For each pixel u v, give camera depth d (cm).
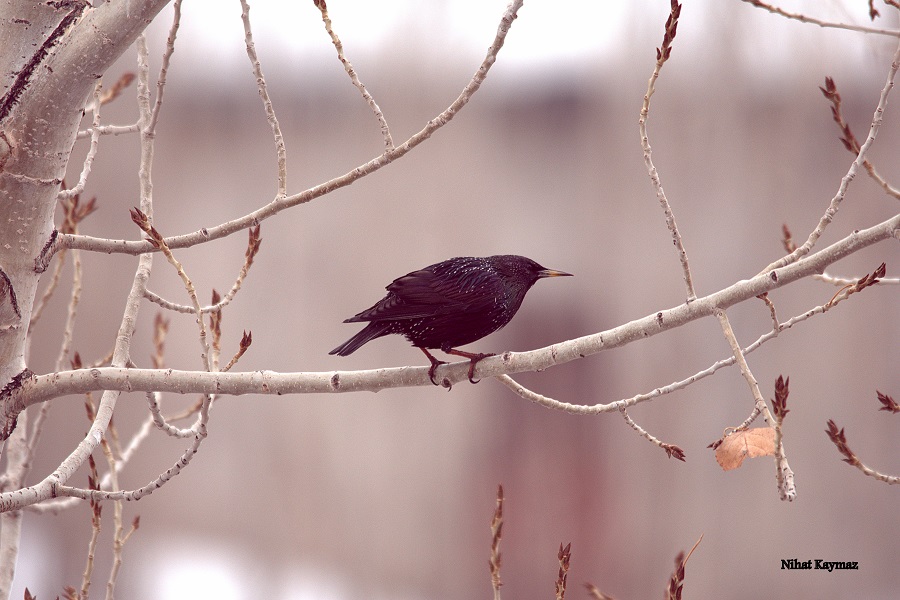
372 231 1625
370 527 1633
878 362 1470
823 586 1483
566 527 1568
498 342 1572
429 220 1605
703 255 1512
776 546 1502
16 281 476
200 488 1669
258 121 1644
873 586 1482
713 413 1508
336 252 1634
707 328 1510
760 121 1503
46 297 601
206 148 1633
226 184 1642
